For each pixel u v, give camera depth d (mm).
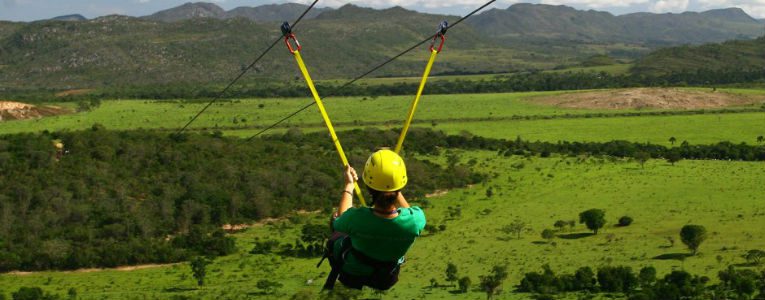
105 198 111000
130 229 103062
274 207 116062
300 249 97938
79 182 114438
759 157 147375
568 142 163000
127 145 129750
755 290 69188
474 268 85938
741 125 183875
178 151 129125
